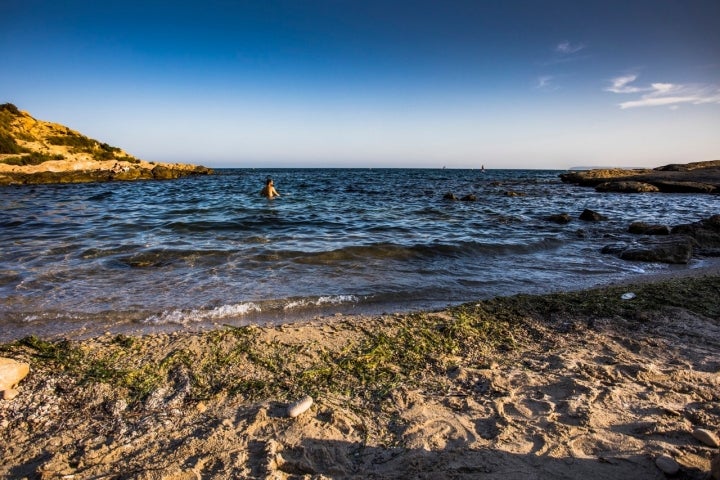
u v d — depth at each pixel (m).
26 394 3.84
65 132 58.25
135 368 4.35
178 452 3.03
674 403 3.47
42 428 3.37
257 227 13.84
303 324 5.58
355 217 16.91
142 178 47.84
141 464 2.90
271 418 3.46
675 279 7.57
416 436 3.16
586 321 5.57
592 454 2.84
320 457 2.94
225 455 2.97
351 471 2.78
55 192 28.69
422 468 2.77
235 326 5.68
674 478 2.53
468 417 3.40
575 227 14.62
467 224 15.24
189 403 3.75
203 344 4.90
